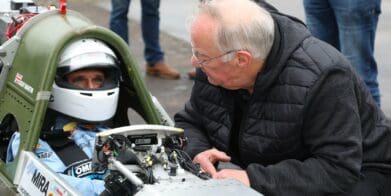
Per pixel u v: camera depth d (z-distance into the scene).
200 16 3.13
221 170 3.35
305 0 5.23
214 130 3.54
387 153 3.43
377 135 3.39
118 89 3.54
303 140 3.26
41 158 3.41
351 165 3.12
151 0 6.85
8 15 4.28
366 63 5.01
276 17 3.27
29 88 3.41
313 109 3.15
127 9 6.89
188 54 8.00
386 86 6.69
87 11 9.98
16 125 3.71
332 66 3.13
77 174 3.31
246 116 3.32
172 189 2.74
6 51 3.57
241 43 3.08
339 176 3.13
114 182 2.88
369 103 3.37
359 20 4.88
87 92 3.42
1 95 3.65
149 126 3.08
